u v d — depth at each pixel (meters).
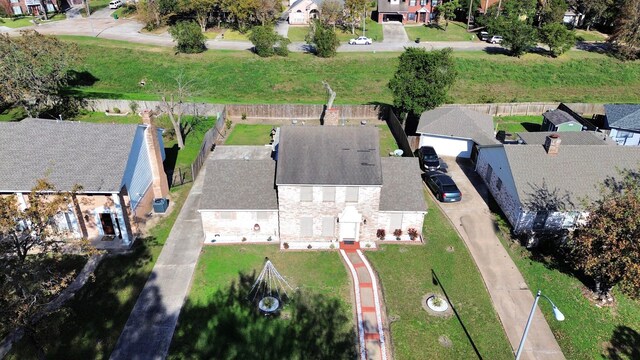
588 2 87.00
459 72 70.50
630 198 26.09
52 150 31.34
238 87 65.31
